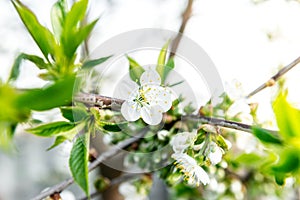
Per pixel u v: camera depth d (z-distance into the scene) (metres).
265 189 0.87
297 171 0.40
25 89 0.34
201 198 0.88
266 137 0.41
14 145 0.43
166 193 0.99
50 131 0.42
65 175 1.28
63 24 0.42
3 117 0.34
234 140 0.61
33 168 1.38
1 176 1.50
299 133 0.39
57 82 0.34
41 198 0.51
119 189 0.84
